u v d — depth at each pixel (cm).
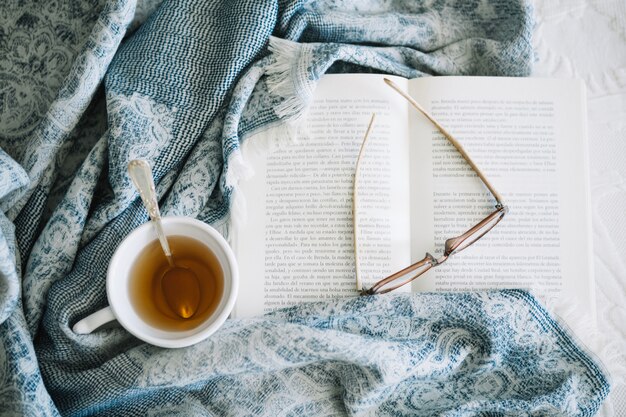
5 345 57
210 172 64
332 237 64
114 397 60
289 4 65
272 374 62
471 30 68
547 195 65
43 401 57
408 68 67
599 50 70
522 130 65
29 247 63
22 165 61
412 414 62
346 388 61
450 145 65
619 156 69
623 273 67
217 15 64
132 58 64
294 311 62
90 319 57
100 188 64
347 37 67
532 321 62
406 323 62
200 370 59
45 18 65
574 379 61
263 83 65
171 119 63
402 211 65
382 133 65
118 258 56
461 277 64
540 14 71
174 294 61
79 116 62
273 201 64
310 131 65
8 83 65
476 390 63
